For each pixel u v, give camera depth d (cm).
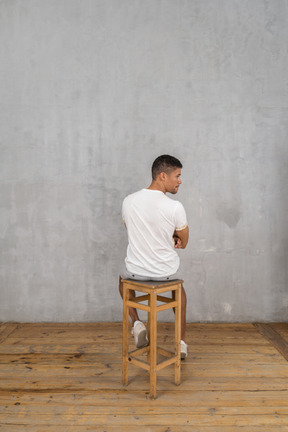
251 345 251
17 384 191
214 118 304
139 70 303
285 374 204
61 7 303
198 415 161
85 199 305
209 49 303
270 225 306
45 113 305
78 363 220
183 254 305
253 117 305
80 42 303
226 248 306
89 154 304
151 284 180
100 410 165
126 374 190
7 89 305
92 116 304
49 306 306
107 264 305
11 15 304
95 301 306
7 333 277
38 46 304
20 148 305
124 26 303
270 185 306
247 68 304
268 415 161
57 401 173
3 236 305
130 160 304
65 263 306
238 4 303
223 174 305
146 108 304
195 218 305
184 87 304
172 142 304
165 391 183
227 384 191
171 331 282
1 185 305
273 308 307
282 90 305
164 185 203
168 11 303
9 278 306
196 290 306
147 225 192
